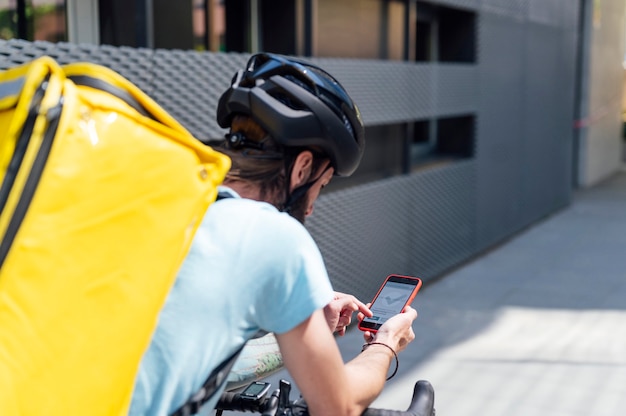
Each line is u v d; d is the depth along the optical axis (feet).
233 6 15.71
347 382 3.64
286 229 3.55
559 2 34.35
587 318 18.72
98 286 3.00
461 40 24.99
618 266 24.73
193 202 3.27
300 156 4.11
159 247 3.16
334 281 17.04
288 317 3.48
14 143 2.93
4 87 3.09
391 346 4.15
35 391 2.84
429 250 22.30
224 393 4.30
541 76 32.24
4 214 2.84
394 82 19.39
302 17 16.63
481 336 17.19
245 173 4.07
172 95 12.05
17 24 11.57
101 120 3.14
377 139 20.13
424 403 4.09
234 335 3.48
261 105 3.99
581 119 44.68
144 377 3.39
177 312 3.41
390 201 19.71
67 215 2.96
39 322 2.85
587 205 38.09
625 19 53.57
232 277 3.45
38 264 2.87
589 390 14.01
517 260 25.62
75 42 12.39
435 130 25.91
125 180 3.12
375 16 19.95
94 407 2.98
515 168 29.53
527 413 12.98
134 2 12.89
